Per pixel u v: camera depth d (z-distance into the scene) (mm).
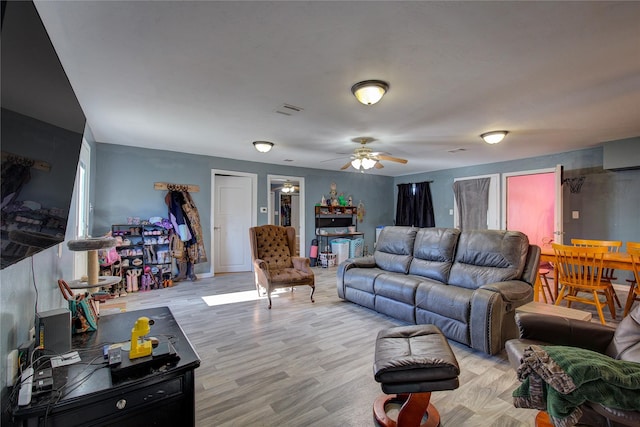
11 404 986
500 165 6148
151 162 5012
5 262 883
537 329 1849
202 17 1652
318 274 6098
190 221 5199
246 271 6191
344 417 1769
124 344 1322
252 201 6207
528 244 3037
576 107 3049
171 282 4922
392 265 3900
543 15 1634
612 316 3469
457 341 2820
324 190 7258
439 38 1856
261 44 1927
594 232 4922
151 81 2453
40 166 1011
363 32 1798
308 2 1529
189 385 1231
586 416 1409
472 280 3109
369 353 2584
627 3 1529
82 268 3344
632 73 2316
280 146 4828
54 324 1274
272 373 2254
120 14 1621
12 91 779
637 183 4527
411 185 7945
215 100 2863
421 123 3570
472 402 1912
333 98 2809
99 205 4574
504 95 2742
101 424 1062
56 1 1501
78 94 2707
